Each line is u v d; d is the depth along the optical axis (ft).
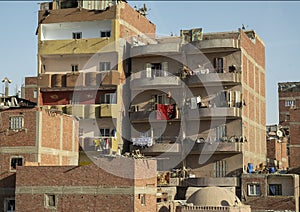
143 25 211.00
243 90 183.32
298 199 171.53
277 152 234.99
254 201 170.30
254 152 195.31
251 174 172.04
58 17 194.59
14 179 148.66
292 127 208.44
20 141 150.10
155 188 142.41
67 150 165.37
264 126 215.51
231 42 180.34
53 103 191.72
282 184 168.86
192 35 193.57
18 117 151.23
